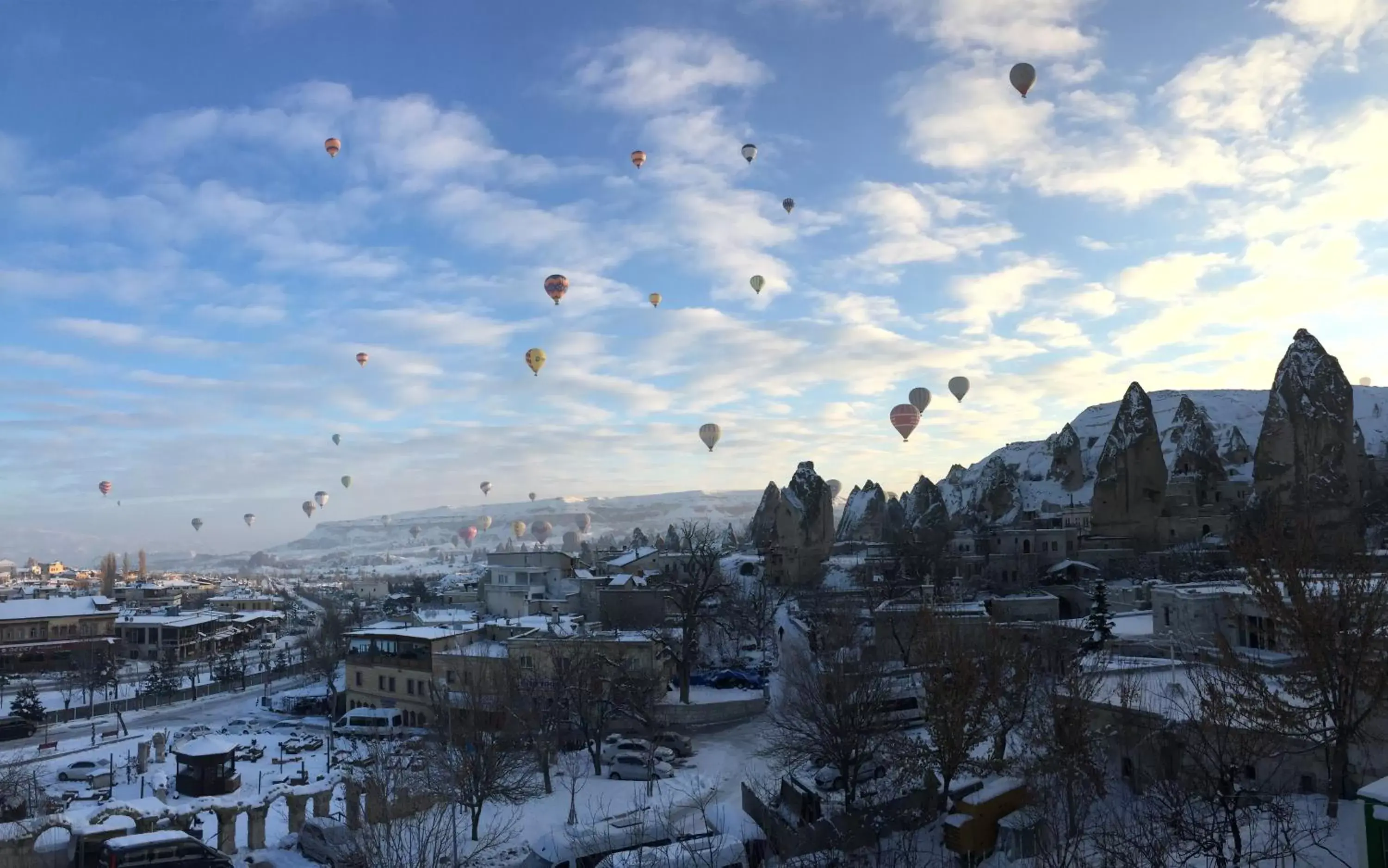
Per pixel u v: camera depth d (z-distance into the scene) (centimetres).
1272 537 4716
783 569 14012
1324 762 3619
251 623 18788
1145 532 13525
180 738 8788
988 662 4691
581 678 6912
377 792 4569
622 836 4016
